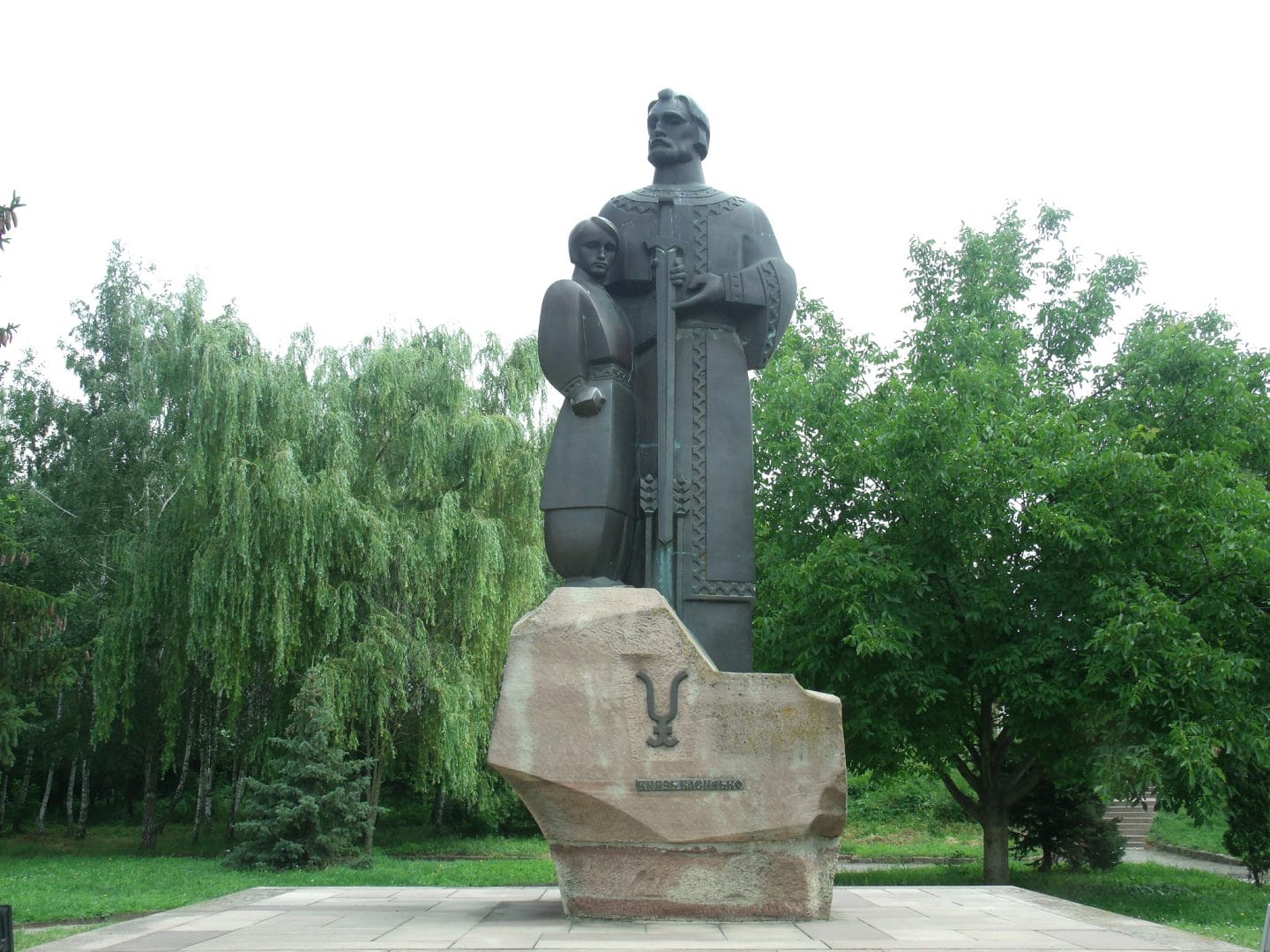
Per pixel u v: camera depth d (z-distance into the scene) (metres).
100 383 25.66
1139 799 11.48
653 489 7.31
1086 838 16.88
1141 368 14.66
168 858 20.69
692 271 7.57
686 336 7.51
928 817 27.44
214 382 18.19
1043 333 17.61
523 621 6.54
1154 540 11.92
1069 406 14.73
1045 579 12.73
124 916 11.51
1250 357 14.73
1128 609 11.28
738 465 7.39
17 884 14.84
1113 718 11.59
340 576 19.05
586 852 6.29
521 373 21.39
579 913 6.23
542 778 6.25
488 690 19.97
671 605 7.12
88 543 24.27
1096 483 12.02
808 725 6.31
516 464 20.39
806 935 5.62
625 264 7.70
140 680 22.31
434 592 19.55
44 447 27.25
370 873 16.44
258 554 17.81
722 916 6.16
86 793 26.05
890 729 12.59
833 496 14.25
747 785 6.23
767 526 15.05
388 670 18.34
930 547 13.09
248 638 17.91
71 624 24.48
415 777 21.16
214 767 27.59
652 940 5.43
